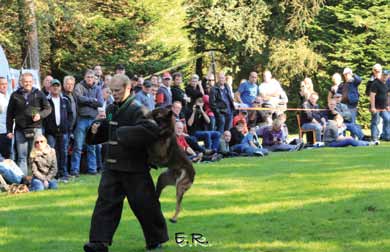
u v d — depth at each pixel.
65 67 28.33
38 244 8.90
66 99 14.75
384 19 36.88
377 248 8.12
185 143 16.83
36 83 18.28
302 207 10.53
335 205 10.52
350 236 8.70
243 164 15.98
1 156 14.20
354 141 20.08
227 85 19.44
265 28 38.50
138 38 29.14
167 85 17.56
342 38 37.31
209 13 36.47
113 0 29.06
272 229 9.23
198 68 38.03
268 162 16.25
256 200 11.30
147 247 8.30
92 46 28.11
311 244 8.38
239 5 37.72
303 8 37.59
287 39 38.25
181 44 32.88
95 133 8.22
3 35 25.98
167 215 10.32
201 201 11.35
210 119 18.58
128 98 8.05
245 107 20.84
